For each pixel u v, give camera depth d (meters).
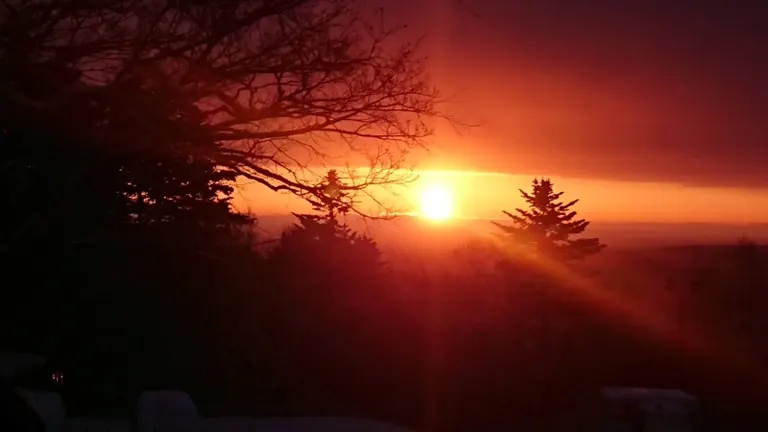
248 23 8.13
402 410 15.45
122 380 14.95
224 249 11.38
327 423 12.85
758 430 12.74
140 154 8.66
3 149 8.54
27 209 9.12
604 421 10.79
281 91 8.54
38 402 11.12
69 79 8.04
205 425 11.32
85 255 10.26
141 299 13.16
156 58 8.04
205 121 8.61
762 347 14.95
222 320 14.05
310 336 15.30
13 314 11.63
